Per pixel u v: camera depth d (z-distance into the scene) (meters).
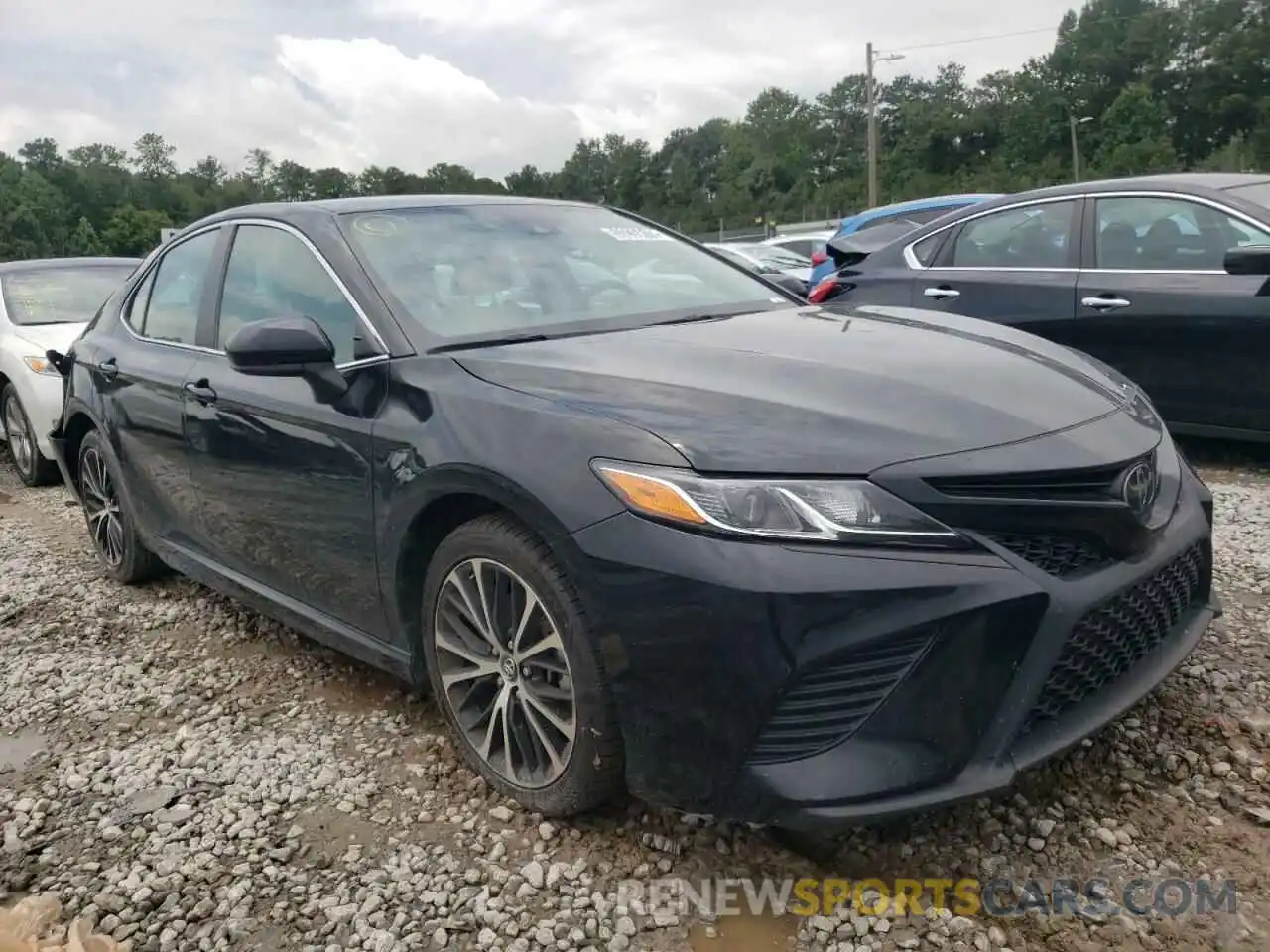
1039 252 6.21
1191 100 97.00
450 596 2.93
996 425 2.47
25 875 2.76
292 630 4.34
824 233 22.64
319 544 3.36
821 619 2.21
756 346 3.02
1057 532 2.40
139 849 2.84
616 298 3.64
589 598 2.43
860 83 115.44
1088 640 2.43
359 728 3.44
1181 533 2.72
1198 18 96.50
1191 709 3.15
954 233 6.60
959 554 2.29
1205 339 5.54
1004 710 2.30
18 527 6.46
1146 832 2.63
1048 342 3.39
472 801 2.95
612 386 2.71
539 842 2.74
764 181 107.94
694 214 103.69
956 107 108.06
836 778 2.24
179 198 120.75
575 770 2.62
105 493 5.04
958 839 2.64
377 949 2.40
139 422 4.34
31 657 4.24
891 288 6.75
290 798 3.04
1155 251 5.79
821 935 2.35
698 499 2.32
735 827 2.72
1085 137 97.56
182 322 4.29
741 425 2.44
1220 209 5.58
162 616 4.61
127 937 2.49
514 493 2.57
